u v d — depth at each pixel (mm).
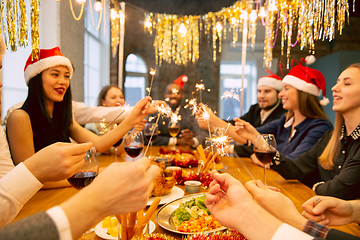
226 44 5984
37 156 568
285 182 1235
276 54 5723
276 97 2920
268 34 1998
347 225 745
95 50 4844
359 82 1080
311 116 1844
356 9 2822
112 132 1396
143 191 354
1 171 936
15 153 1162
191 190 1053
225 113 6172
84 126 2492
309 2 1311
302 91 1852
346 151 1193
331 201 647
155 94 5582
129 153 1253
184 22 2732
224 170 1404
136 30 5164
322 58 5930
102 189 344
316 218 651
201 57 5586
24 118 1185
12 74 2549
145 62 5457
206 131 2441
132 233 545
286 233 393
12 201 544
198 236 553
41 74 1272
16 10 851
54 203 885
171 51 3736
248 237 425
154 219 769
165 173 988
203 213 731
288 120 2105
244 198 464
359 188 999
